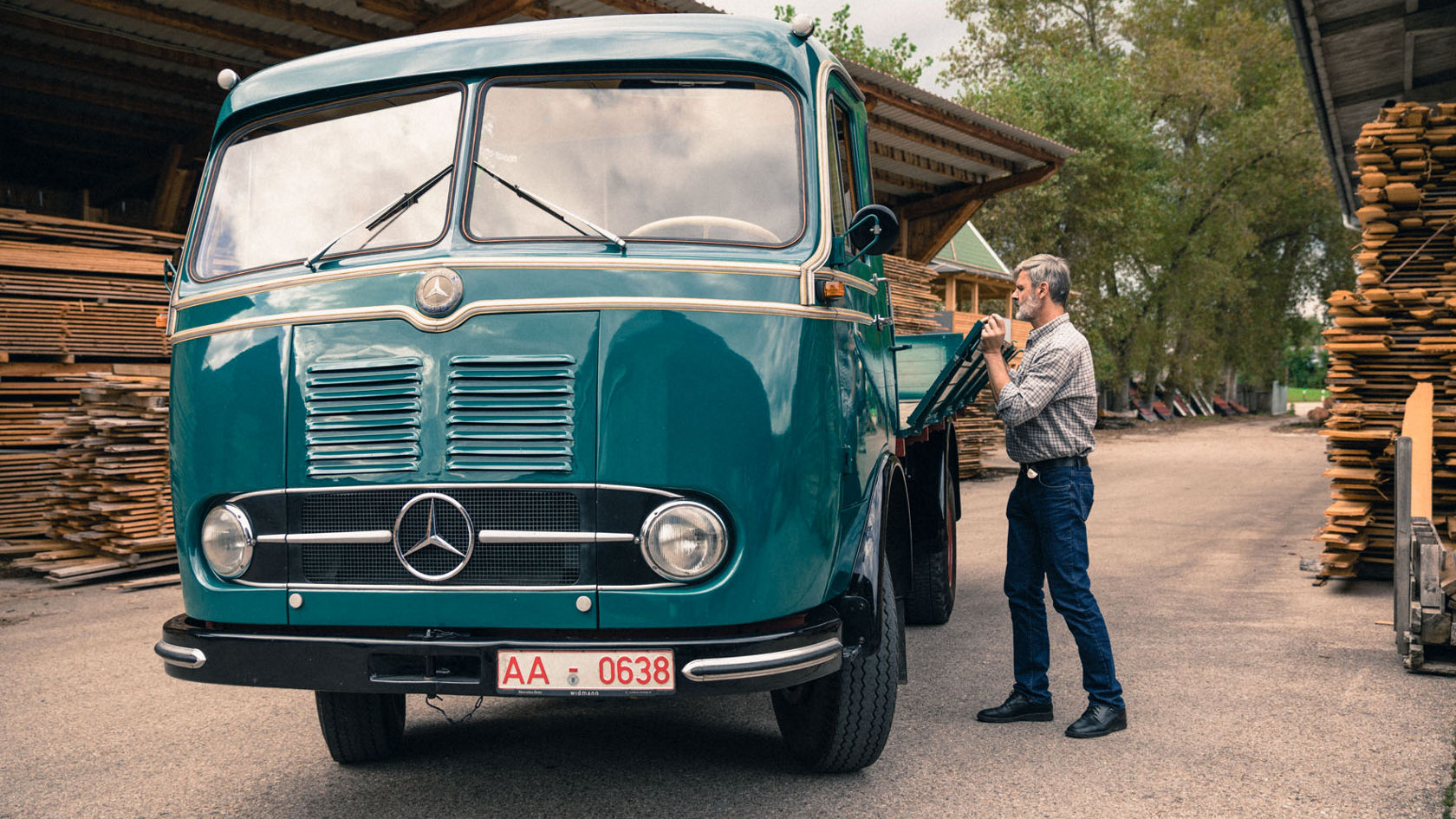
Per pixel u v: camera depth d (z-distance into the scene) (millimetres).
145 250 10266
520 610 3156
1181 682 5211
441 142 3578
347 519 3287
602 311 3191
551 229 3402
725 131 3576
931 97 15422
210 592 3404
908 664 5680
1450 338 7289
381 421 3252
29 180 16969
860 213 3693
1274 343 45156
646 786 3961
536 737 4629
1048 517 4445
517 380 3193
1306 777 3910
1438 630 5207
